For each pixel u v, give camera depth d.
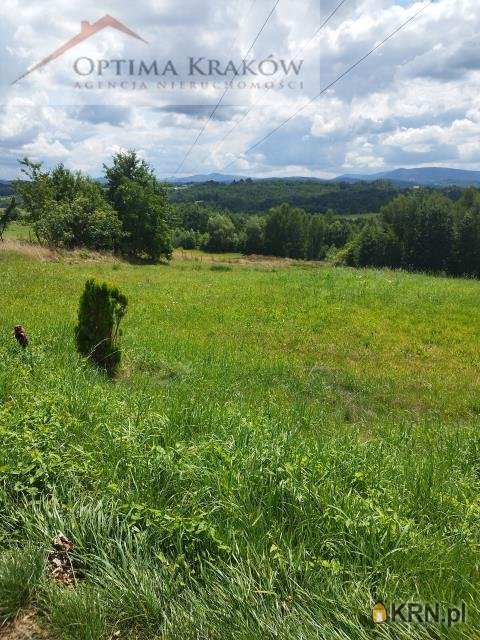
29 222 40.16
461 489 4.44
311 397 8.37
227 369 9.16
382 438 5.98
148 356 9.42
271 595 2.89
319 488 3.73
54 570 3.17
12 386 5.68
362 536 3.30
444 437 6.08
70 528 3.38
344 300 17.95
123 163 42.97
